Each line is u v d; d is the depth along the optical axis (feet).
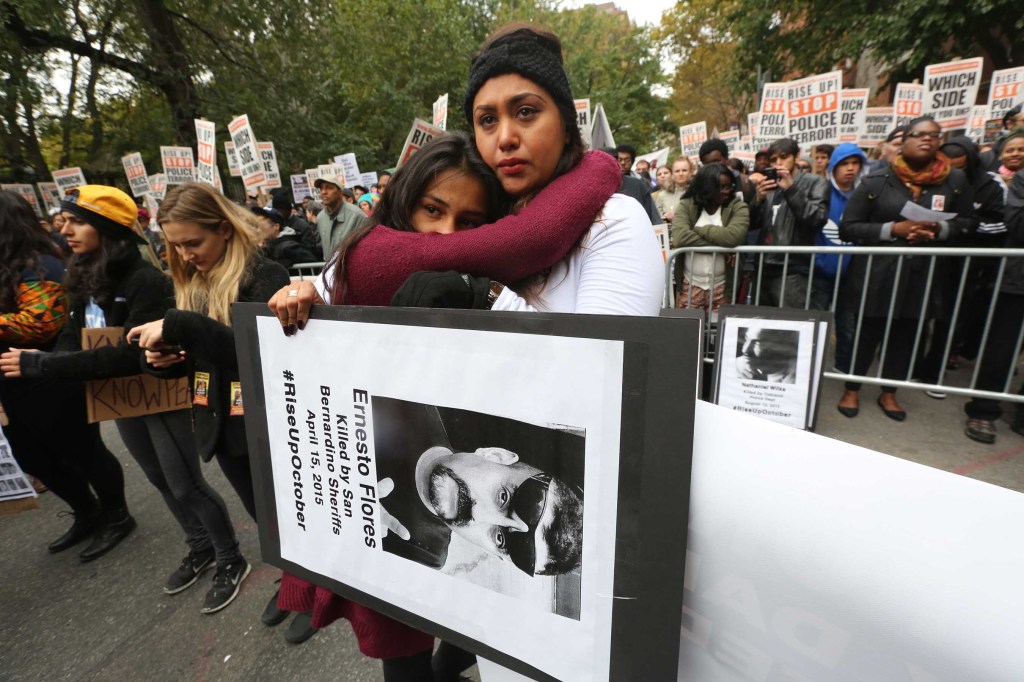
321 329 2.50
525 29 2.62
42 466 7.80
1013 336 8.88
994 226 10.90
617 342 1.73
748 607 1.92
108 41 36.52
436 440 2.28
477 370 2.07
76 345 6.92
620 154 16.97
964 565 1.52
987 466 8.74
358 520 2.67
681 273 12.19
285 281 5.50
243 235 5.31
